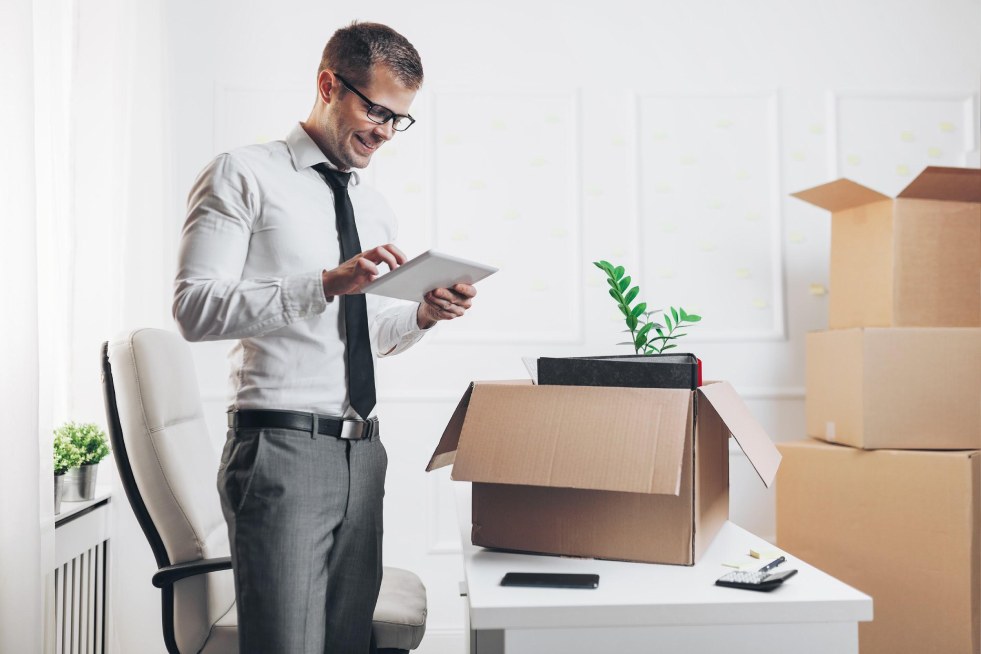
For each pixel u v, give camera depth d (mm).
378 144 1424
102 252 2316
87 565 2035
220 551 1680
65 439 1975
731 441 2816
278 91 2752
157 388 1552
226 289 1204
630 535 1098
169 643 1500
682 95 2861
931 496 2145
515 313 2803
